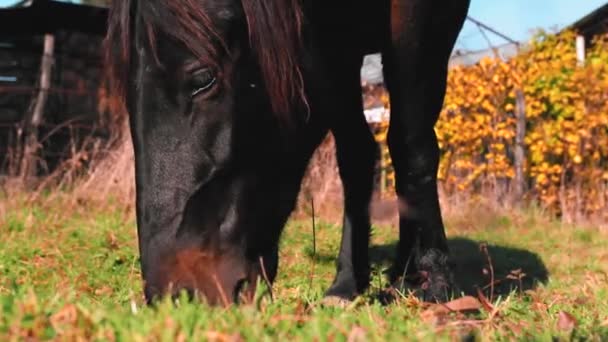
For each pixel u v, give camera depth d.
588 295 5.02
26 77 18.55
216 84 3.32
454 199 12.38
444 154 12.80
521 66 12.60
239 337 2.48
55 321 2.54
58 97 18.23
